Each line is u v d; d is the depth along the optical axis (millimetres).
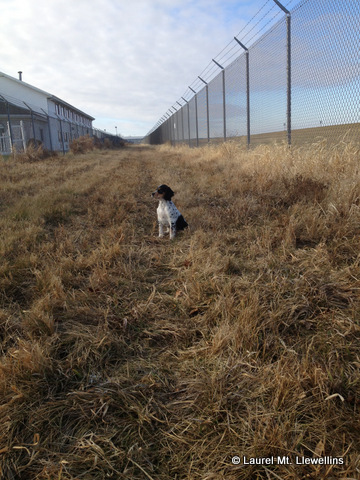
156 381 2018
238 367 2061
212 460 1520
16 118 25328
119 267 3477
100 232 4758
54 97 36250
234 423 1708
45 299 2773
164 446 1619
